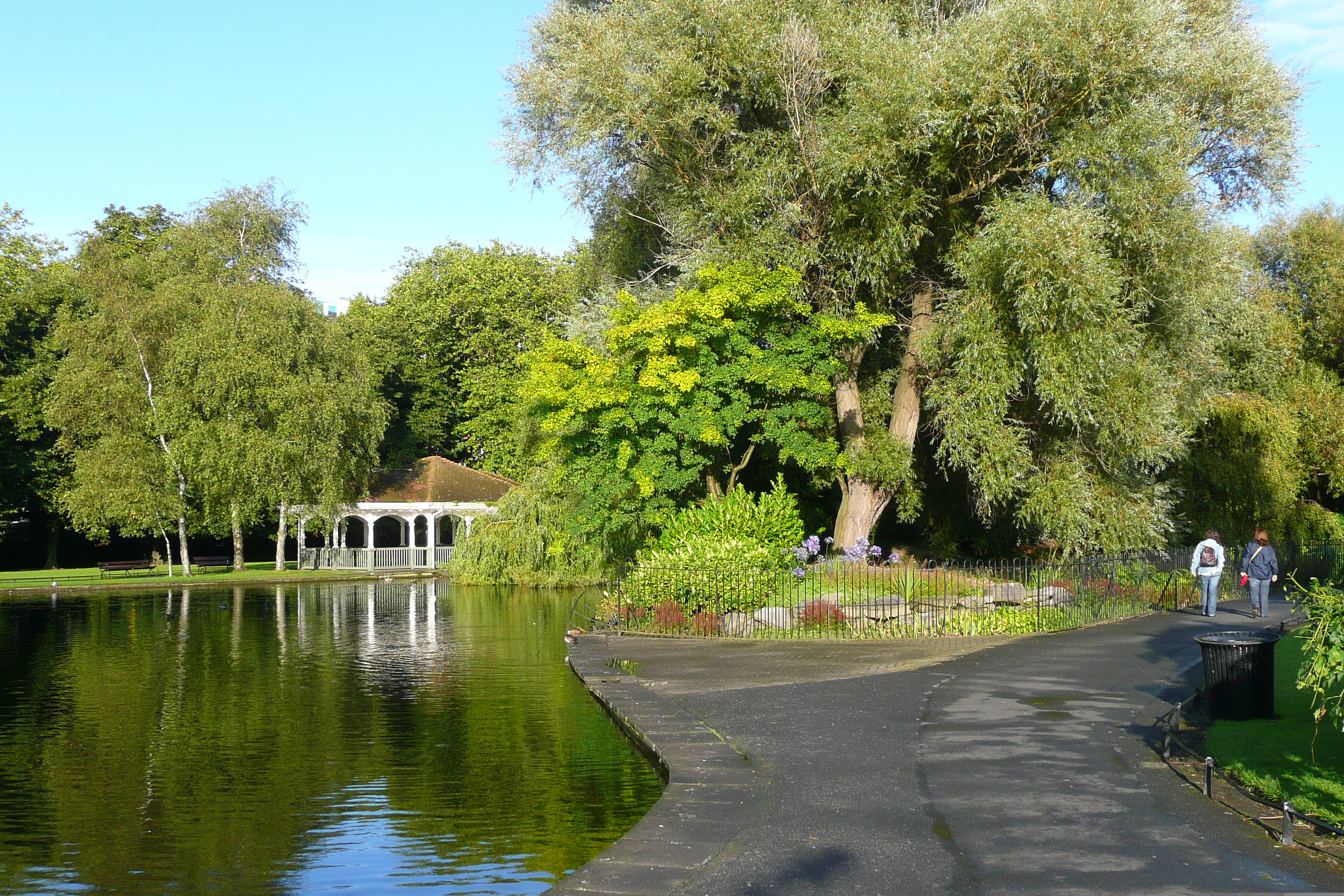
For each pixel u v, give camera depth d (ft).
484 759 37.40
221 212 164.55
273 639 77.77
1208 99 80.48
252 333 148.66
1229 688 35.70
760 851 21.65
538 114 86.02
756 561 67.82
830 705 38.93
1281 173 81.92
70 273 173.17
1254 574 71.20
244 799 33.01
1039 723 34.73
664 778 32.17
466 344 201.05
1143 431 71.82
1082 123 72.13
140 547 203.21
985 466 72.28
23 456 167.53
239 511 150.92
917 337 81.51
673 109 76.33
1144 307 73.20
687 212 79.97
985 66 70.54
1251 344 106.73
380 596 122.52
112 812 31.86
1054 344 68.74
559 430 82.48
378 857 27.37
